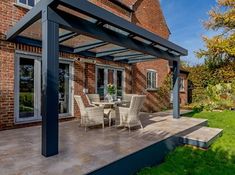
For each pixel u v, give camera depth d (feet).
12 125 23.67
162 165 17.84
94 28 18.44
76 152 15.69
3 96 22.90
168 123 28.60
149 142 18.62
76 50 29.19
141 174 15.67
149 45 26.11
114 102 26.58
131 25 20.16
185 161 18.57
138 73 44.80
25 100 25.03
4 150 15.98
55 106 15.14
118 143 18.21
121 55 35.73
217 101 56.03
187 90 67.77
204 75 65.05
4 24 23.07
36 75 25.99
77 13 16.62
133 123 23.35
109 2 37.76
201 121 30.50
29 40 24.22
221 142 23.86
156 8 51.44
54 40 15.12
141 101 23.56
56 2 14.26
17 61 24.25
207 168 16.97
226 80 61.41
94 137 20.34
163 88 52.54
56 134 15.17
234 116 41.45
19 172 12.10
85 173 12.09
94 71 34.30
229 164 17.85
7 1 23.47
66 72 30.40
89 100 28.12
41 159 14.16
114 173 13.98
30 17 16.83
